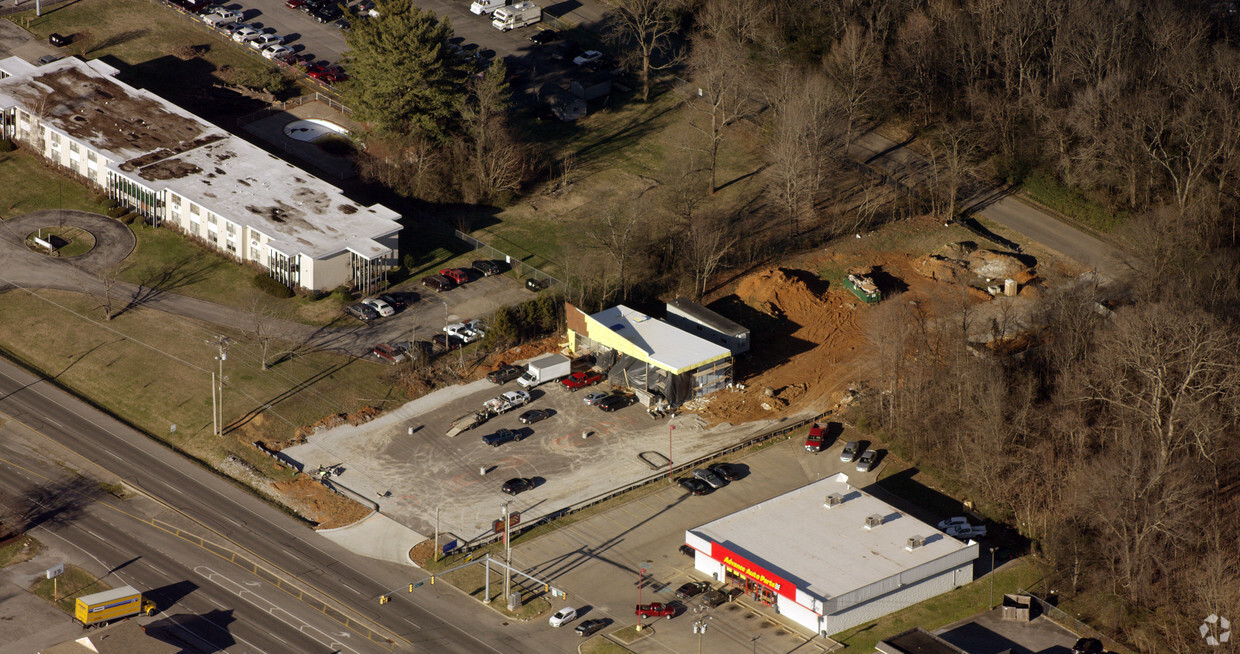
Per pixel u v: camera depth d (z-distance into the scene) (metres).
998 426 160.88
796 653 140.88
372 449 169.25
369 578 150.25
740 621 145.25
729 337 186.25
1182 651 142.12
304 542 155.12
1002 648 142.38
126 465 165.25
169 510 158.62
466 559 153.50
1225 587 142.50
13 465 163.62
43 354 182.00
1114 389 158.12
